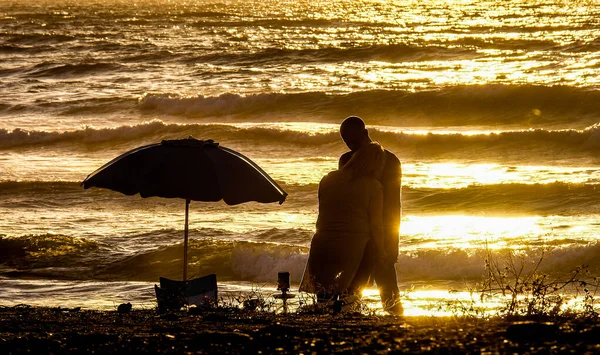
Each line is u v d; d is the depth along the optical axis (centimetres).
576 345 1102
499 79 12619
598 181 6731
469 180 7112
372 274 1859
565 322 1389
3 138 9838
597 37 16925
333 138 9294
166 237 4947
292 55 16112
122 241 4859
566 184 6297
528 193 6228
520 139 8781
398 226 1850
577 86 10838
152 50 17875
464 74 13350
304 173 7544
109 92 13088
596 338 1155
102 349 1217
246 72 14712
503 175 7362
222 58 16238
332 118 10988
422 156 8700
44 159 8975
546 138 8712
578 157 8338
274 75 14238
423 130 10125
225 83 13588
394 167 1869
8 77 15075
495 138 8850
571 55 14662
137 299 3281
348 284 1823
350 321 1514
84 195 6525
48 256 4444
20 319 1822
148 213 5838
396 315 1689
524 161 8256
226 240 4781
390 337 1203
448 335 1198
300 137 9344
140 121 11362
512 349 1080
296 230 5031
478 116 10638
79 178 7494
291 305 2386
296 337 1244
